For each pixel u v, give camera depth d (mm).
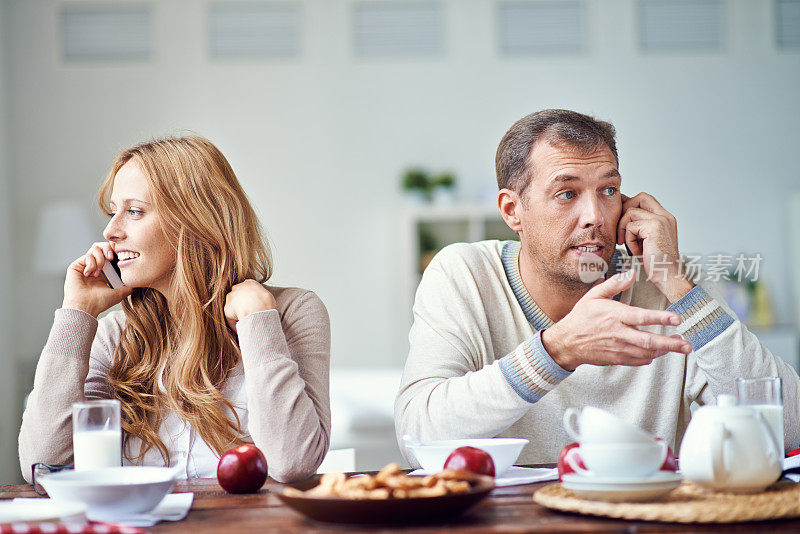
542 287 1583
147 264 1534
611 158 1498
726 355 1429
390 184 5773
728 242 5852
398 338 5730
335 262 5738
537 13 5836
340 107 5773
